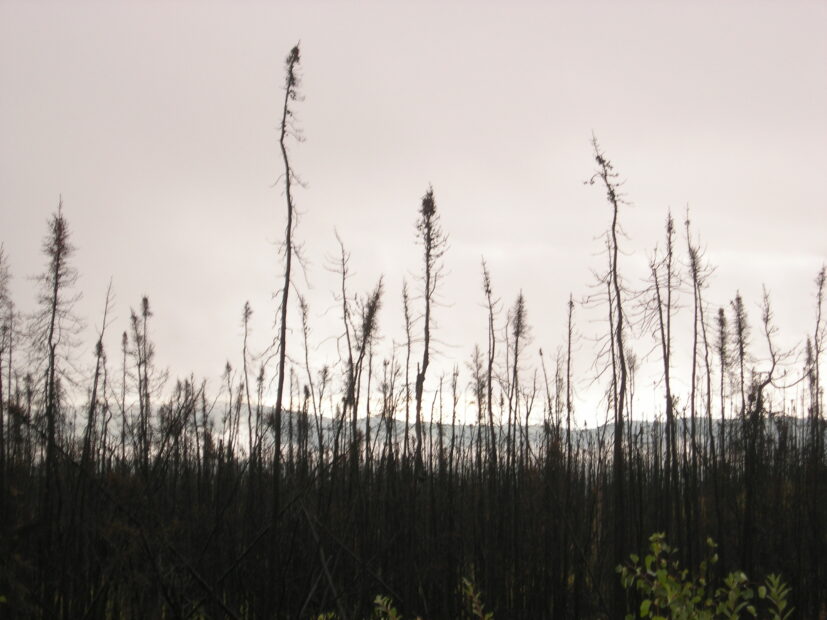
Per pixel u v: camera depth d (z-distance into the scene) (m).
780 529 33.62
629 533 31.02
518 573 32.00
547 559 31.14
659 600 13.88
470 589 21.20
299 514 22.45
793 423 43.44
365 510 26.16
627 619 13.89
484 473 39.09
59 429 22.28
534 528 32.06
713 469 31.41
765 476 35.66
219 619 21.12
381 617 21.02
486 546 32.50
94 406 23.59
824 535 35.66
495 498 35.47
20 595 18.16
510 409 38.12
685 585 13.71
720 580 28.36
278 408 21.31
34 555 19.67
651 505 35.47
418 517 29.92
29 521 19.55
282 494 25.22
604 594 30.77
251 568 23.33
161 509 20.66
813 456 35.66
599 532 34.16
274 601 22.45
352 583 23.34
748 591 13.65
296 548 24.25
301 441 28.03
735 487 34.56
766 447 37.38
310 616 22.77
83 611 19.52
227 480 27.25
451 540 29.11
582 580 31.45
